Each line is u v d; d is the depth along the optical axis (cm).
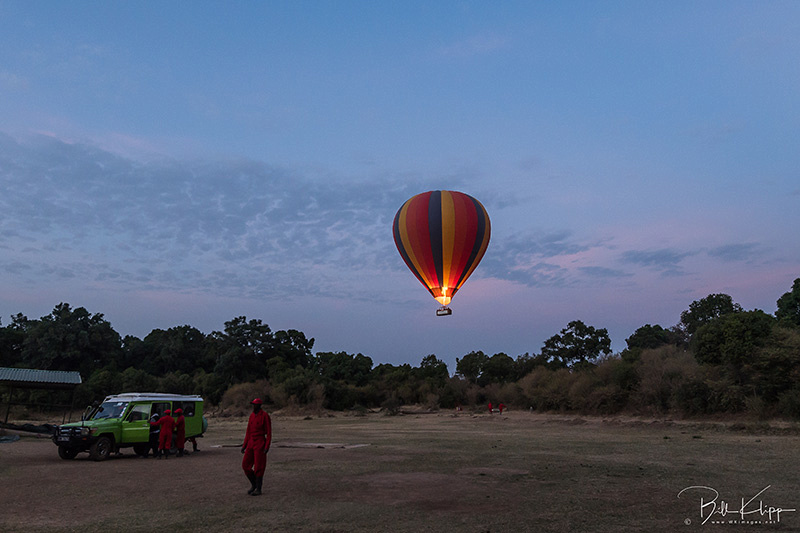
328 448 2231
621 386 4681
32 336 9081
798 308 4803
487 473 1433
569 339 7775
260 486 1112
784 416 3114
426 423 4775
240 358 9438
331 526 835
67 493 1132
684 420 3703
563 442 2486
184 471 1497
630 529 817
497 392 6938
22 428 2761
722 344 3541
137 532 798
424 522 861
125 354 10881
